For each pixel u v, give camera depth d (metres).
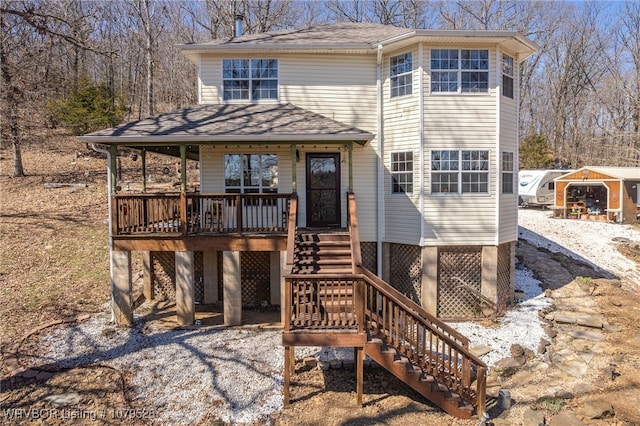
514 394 8.20
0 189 18.44
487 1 34.94
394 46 12.04
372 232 12.81
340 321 7.84
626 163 35.50
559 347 9.96
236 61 12.96
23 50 14.62
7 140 20.58
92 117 22.50
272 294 12.53
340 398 7.96
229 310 10.75
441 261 12.08
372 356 7.63
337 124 11.45
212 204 10.71
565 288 13.66
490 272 11.95
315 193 12.77
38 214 16.52
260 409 7.53
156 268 13.09
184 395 7.81
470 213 11.88
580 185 24.77
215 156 12.52
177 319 10.70
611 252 17.41
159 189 19.66
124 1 27.89
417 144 11.83
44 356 8.88
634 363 9.16
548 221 22.70
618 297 12.80
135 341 9.73
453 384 7.77
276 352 9.38
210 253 12.64
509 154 12.41
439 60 11.73
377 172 12.70
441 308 12.10
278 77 12.88
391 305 7.95
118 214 10.43
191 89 34.59
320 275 7.68
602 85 38.38
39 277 12.52
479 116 11.80
